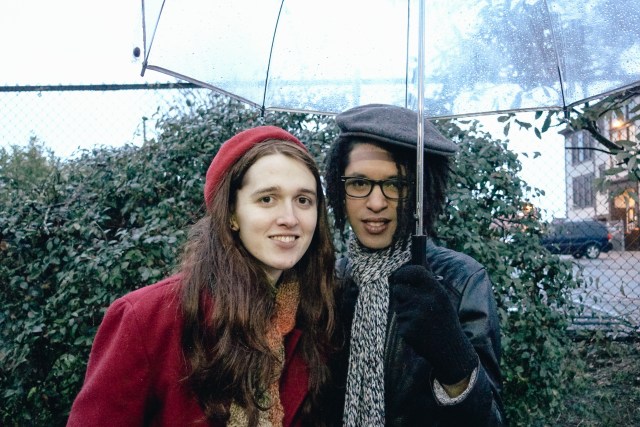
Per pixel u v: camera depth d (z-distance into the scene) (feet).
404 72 5.40
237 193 4.00
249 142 4.01
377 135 4.42
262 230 3.88
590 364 11.89
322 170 10.56
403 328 3.59
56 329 10.25
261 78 5.55
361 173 4.57
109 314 3.95
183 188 11.39
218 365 3.69
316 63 5.51
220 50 5.12
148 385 3.78
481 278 4.39
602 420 10.89
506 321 9.81
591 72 5.19
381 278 4.57
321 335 4.35
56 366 10.21
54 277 10.79
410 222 4.54
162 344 3.81
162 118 12.19
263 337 3.89
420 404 4.23
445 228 10.11
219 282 3.86
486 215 10.48
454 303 4.28
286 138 4.11
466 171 10.72
